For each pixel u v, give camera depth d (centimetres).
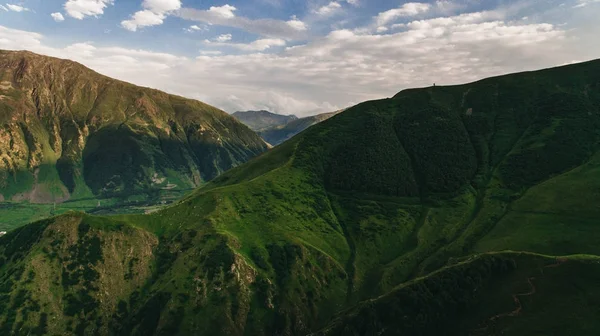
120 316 11050
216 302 11012
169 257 12600
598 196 13288
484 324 7756
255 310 11194
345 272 13200
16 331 9969
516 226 13275
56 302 10788
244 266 11900
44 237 12312
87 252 12094
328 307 11956
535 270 8512
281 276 12231
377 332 8262
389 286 12500
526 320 7512
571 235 11762
